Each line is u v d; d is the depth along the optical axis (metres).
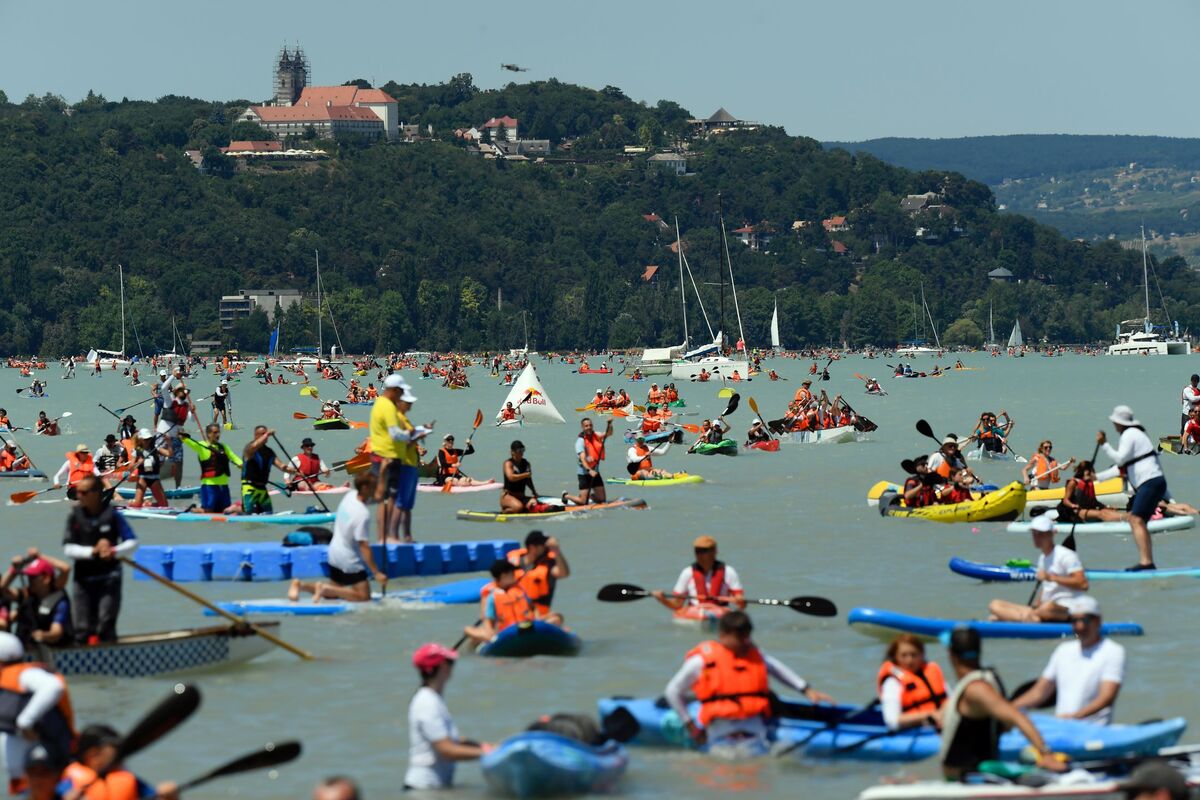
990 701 48.41
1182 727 50.50
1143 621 75.19
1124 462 88.50
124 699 61.28
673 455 191.25
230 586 90.75
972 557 98.56
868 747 51.72
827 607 72.12
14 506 135.12
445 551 93.75
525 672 65.81
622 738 52.59
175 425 141.38
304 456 140.75
